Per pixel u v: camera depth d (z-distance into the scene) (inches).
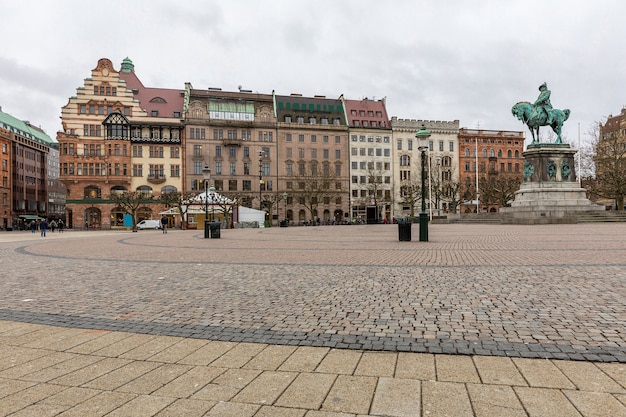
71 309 268.8
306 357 175.2
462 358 171.3
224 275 403.2
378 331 209.9
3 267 503.2
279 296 299.6
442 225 1776.6
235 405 133.3
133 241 1048.2
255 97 3430.1
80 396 141.3
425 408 129.0
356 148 3567.9
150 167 3070.9
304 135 3427.7
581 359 167.8
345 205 3499.0
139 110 3058.6
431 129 3732.8
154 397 139.8
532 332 203.2
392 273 395.5
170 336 208.2
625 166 2174.0
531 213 1617.9
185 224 2283.5
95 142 2957.7
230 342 197.5
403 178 3666.3
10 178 3329.2
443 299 279.3
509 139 3875.5
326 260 511.8
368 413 127.0
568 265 420.8
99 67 2982.3
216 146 3208.7
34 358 178.4
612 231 1013.2
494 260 480.4
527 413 125.5
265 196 3270.2
